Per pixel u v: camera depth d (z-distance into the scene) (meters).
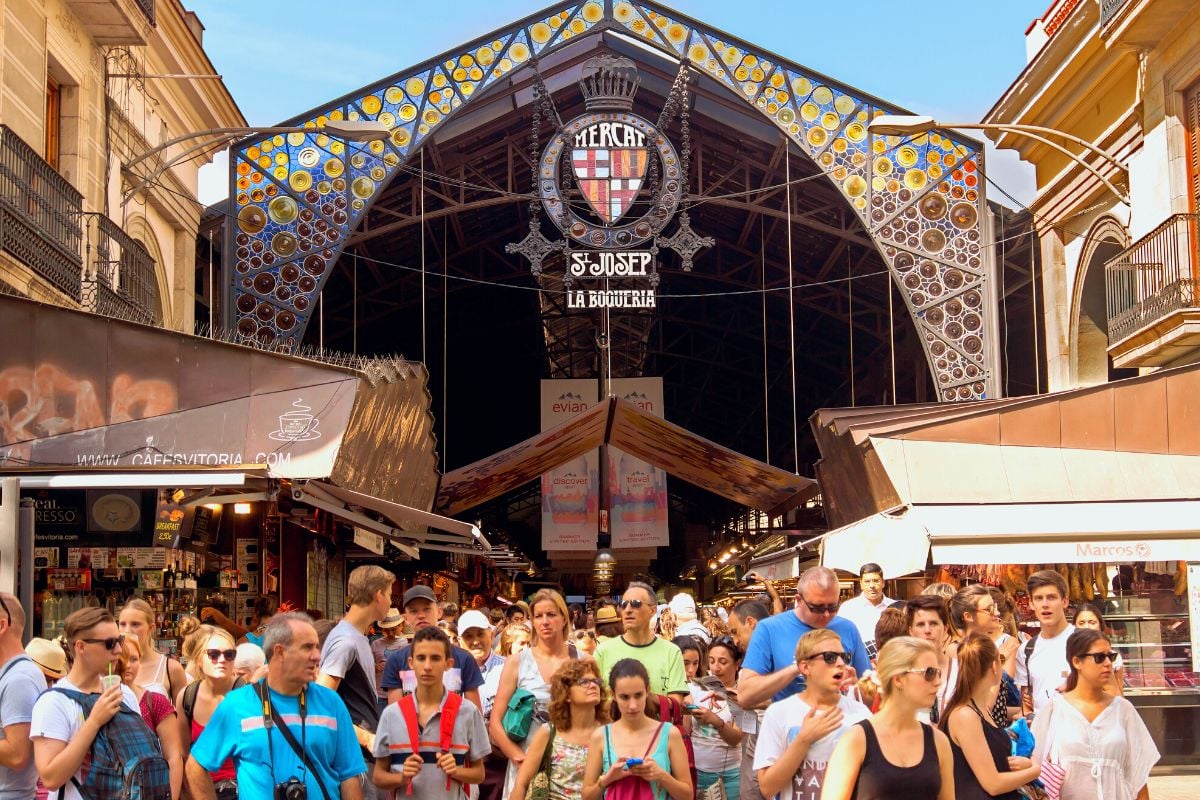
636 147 22.12
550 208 22.09
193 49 18.92
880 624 6.82
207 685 6.65
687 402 41.56
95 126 15.76
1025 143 22.45
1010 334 25.38
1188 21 16.50
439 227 28.86
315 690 5.15
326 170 21.55
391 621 8.52
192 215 20.28
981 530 12.77
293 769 4.96
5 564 8.89
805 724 5.20
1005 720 6.45
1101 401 14.28
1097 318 21.11
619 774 5.46
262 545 14.03
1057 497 13.82
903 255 21.95
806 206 26.91
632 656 6.75
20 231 12.12
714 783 6.66
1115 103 19.27
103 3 14.80
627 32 22.12
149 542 10.09
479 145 24.94
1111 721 5.88
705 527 52.47
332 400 10.27
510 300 34.72
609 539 34.12
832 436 17.34
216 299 23.56
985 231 21.86
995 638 7.22
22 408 10.13
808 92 22.22
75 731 5.14
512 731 6.79
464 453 43.75
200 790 5.01
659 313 35.88
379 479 14.02
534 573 43.50
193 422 10.17
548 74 23.03
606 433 26.94
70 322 10.28
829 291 30.92
